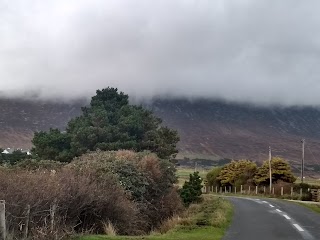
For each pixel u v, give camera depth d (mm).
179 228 16297
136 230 17656
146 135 47625
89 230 14195
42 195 12094
